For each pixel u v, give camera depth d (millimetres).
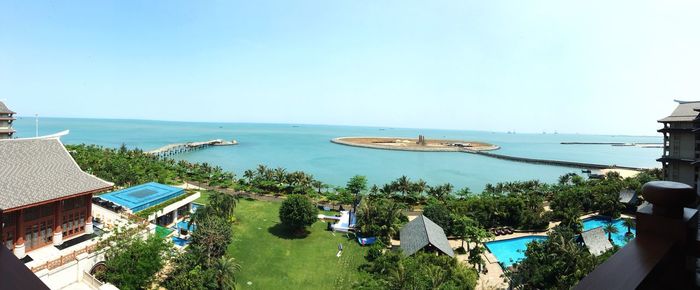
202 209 57375
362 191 92250
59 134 45594
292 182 91250
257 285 44312
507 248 61281
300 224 59750
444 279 40156
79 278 35281
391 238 61875
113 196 59281
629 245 3566
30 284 2756
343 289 44344
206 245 43188
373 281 43531
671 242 3396
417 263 43844
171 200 60938
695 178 39875
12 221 35781
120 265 35719
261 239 58406
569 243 43906
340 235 62500
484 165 173750
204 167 104375
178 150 196875
